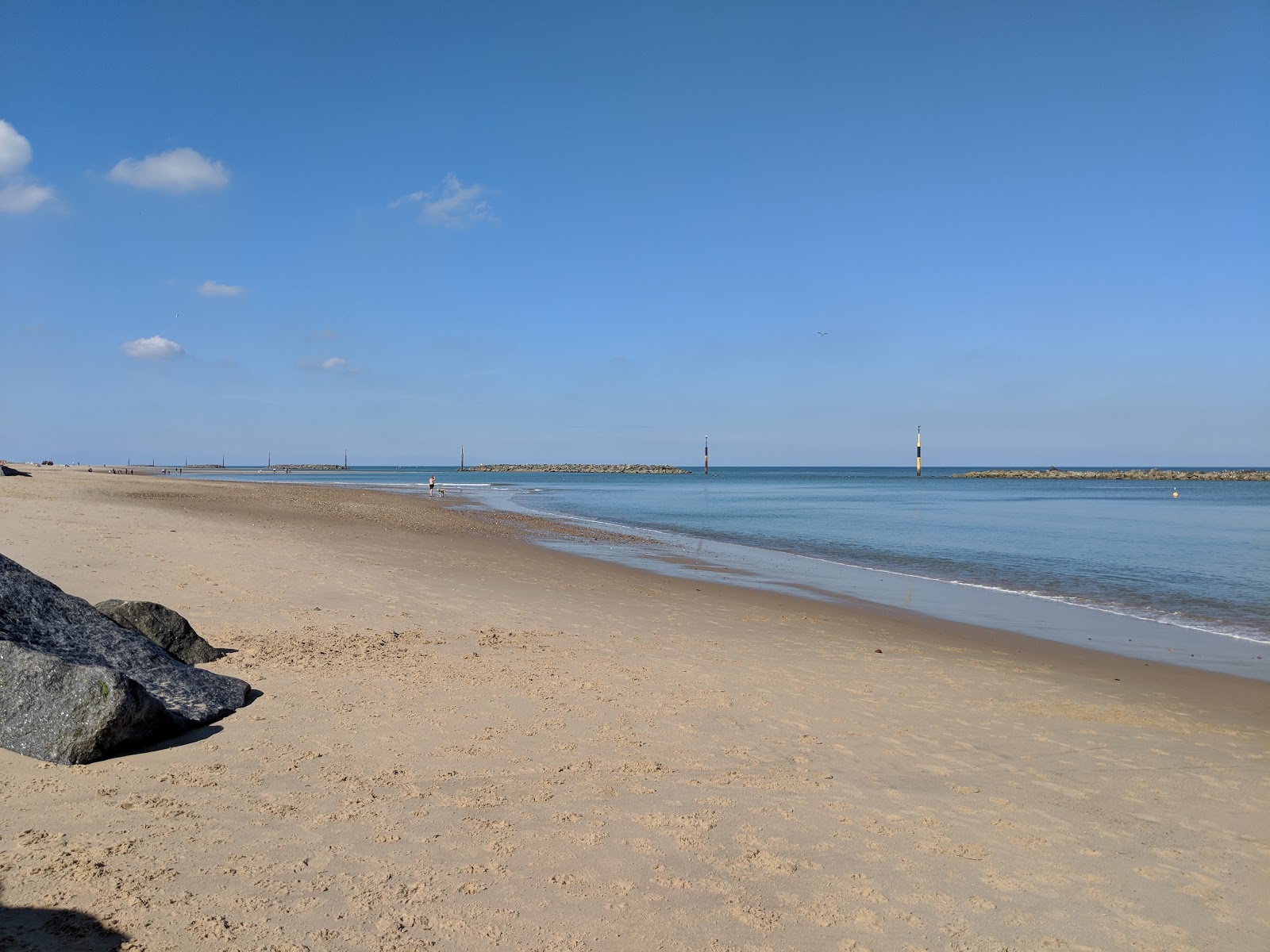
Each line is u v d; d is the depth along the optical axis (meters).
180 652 7.62
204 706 6.23
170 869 3.96
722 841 4.59
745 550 24.52
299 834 4.41
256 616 10.15
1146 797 5.62
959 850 4.64
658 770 5.67
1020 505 58.09
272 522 23.56
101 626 6.45
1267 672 10.02
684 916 3.78
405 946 3.42
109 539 15.72
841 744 6.45
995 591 16.77
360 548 18.08
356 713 6.57
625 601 13.35
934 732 6.91
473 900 3.82
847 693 8.06
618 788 5.30
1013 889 4.22
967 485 123.12
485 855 4.27
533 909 3.77
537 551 20.95
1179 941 3.80
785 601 14.54
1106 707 8.08
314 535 20.38
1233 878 4.45
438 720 6.50
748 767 5.81
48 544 14.17
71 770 5.14
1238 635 12.49
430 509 38.56
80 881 3.79
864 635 11.52
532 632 10.23
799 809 5.10
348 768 5.40
